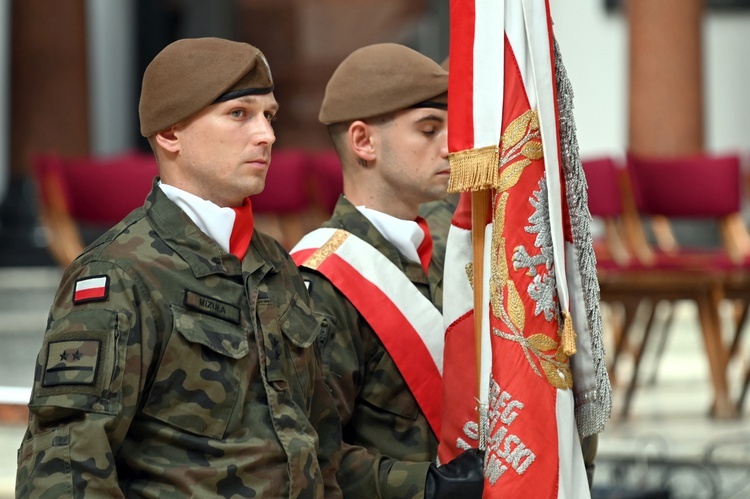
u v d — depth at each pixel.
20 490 4.88
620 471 12.97
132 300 5.05
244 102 5.36
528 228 5.93
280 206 15.96
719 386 15.12
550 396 5.86
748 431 14.03
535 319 5.90
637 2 25.19
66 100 25.88
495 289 5.97
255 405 5.28
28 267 25.27
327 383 6.24
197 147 5.34
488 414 5.95
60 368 4.93
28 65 25.83
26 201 25.83
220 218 5.36
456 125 6.05
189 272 5.23
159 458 5.10
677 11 24.91
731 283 15.34
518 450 5.78
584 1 29.77
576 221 6.07
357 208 6.78
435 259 7.12
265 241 5.68
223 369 5.19
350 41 33.44
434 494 5.82
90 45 30.12
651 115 25.00
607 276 15.15
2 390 8.95
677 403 16.44
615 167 16.55
